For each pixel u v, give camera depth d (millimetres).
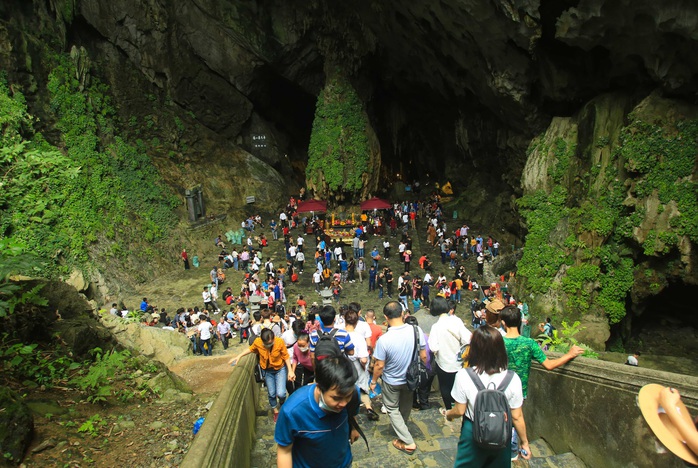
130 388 7156
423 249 31422
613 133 21594
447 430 6484
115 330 11844
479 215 35625
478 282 27062
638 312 21406
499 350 4008
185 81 35969
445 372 6332
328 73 36219
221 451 3773
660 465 4344
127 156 30906
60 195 24547
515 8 20891
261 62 36812
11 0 26266
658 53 18719
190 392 7828
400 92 40469
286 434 3240
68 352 7258
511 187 33156
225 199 35812
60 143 27078
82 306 9258
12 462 4734
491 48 24281
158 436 5848
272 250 31578
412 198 41781
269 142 40594
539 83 25125
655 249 19234
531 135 27672
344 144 35219
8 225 20922
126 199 29516
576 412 5398
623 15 18625
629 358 9773
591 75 22812
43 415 5711
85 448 5348
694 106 19250
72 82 28328
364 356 6992
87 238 25297
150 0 33281
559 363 5273
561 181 23828
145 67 34250
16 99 25016
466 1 21844
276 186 38438
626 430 4707
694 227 18547
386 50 35156
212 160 36750
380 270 28719
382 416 7133
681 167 18969
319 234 32031
